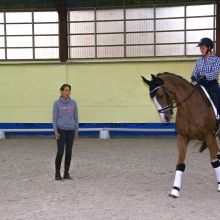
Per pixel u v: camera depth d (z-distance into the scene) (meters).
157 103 6.05
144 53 13.46
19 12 13.80
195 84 6.43
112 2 13.40
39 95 13.73
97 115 13.60
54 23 13.79
